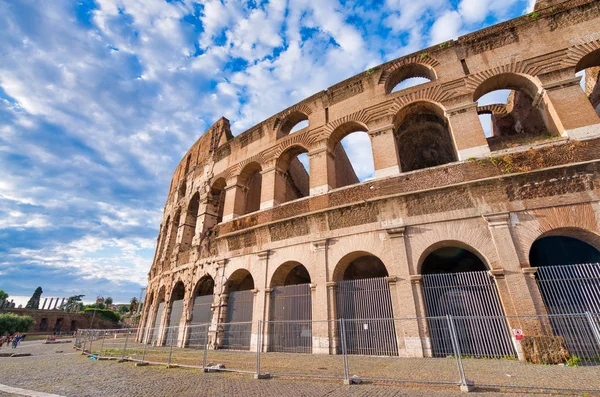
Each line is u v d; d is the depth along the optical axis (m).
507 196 14.58
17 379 11.33
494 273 13.57
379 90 20.70
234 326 20.80
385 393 7.70
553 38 16.92
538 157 14.66
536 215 13.86
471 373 9.64
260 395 7.87
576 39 16.39
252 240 21.86
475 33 19.00
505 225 14.10
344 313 16.64
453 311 14.40
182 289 29.62
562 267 13.35
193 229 31.91
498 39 18.28
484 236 14.41
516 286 13.10
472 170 15.68
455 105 17.83
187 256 28.08
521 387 7.58
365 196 17.95
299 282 24.23
